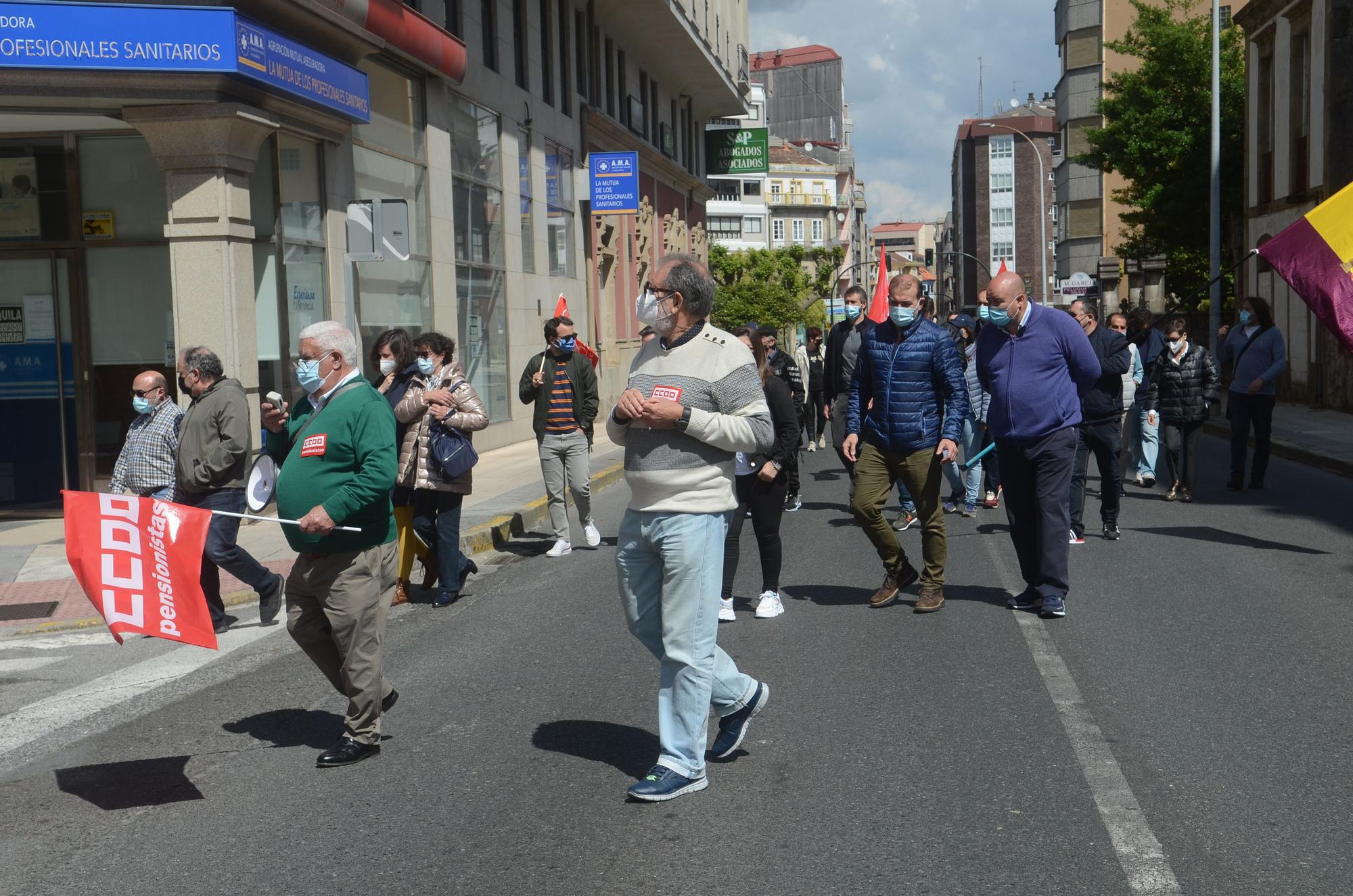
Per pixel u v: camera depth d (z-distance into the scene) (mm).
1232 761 5004
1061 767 4945
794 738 5410
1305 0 28109
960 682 6242
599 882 3947
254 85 12734
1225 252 39094
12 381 13727
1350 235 9562
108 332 13688
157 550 5059
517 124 24078
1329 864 3982
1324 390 26188
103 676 7062
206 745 5613
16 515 13617
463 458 8695
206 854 4293
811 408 20641
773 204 123562
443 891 3910
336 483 5191
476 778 4992
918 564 9805
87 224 13602
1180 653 6781
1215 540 10672
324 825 4531
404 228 11523
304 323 14766
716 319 62094
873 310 10172
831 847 4195
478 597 9125
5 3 11438
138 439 8469
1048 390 7695
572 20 28672
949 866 4008
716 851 4180
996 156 129125
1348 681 6184
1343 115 25922
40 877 4145
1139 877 3898
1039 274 127750
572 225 28484
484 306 22016
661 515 4691
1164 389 13297
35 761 5488
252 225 13273
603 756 5238
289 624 5418
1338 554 9891
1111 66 69688
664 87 40219
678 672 4723
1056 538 7684
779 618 7891
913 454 7922
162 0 12484
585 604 8609
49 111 12312
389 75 17641
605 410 30859
